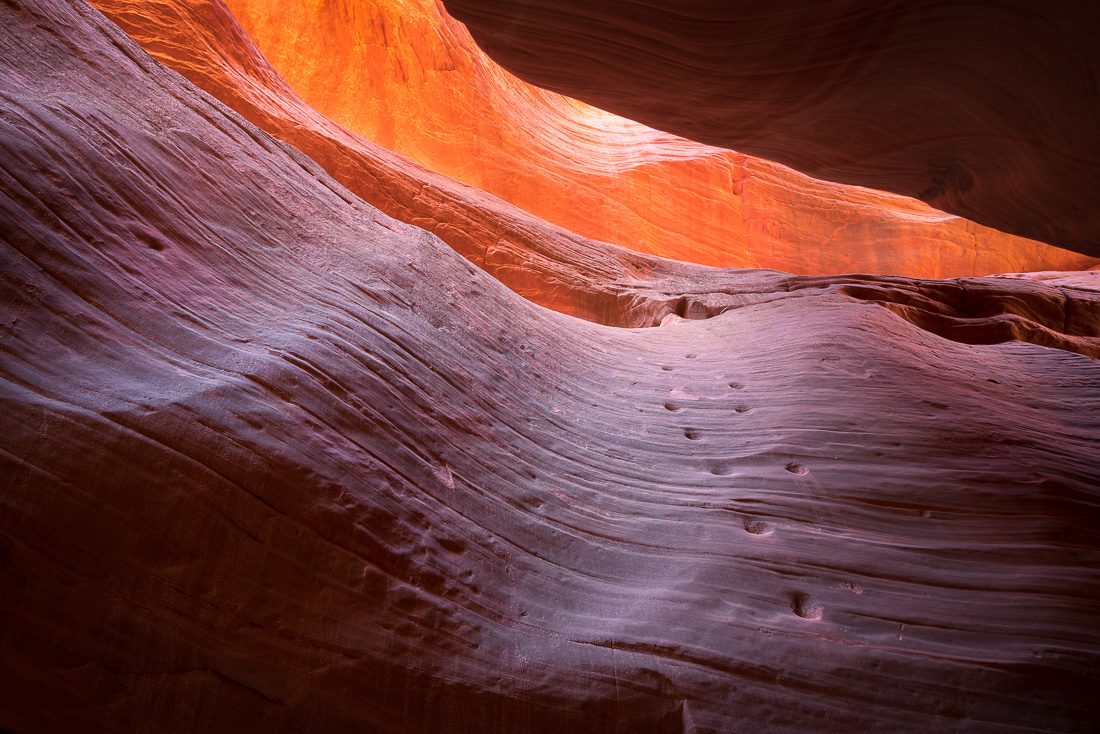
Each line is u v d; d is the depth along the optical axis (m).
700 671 2.36
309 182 4.66
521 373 4.36
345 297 3.55
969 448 4.04
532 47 4.72
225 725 1.74
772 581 2.89
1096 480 3.87
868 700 2.35
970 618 2.77
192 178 3.40
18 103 2.67
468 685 2.06
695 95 4.81
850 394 4.70
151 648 1.73
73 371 2.01
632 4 4.00
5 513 1.65
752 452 3.98
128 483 1.83
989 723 2.31
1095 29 3.23
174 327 2.47
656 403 4.72
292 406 2.45
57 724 1.60
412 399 3.14
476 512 2.82
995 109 4.16
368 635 2.03
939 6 3.51
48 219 2.35
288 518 2.09
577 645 2.36
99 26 3.77
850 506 3.47
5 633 1.59
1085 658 2.57
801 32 3.89
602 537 3.09
